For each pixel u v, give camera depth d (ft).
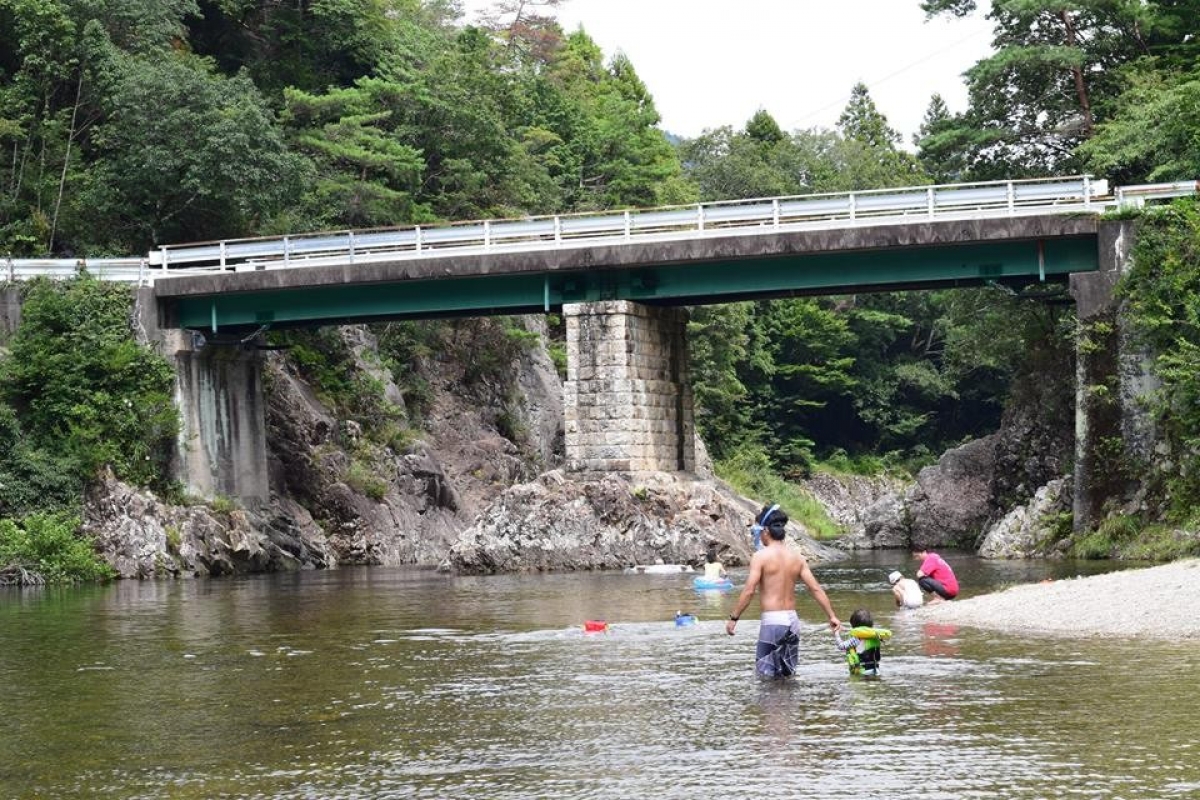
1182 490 141.59
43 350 177.17
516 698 60.90
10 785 46.65
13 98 215.10
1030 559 155.53
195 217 216.33
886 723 52.03
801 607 101.40
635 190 326.85
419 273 171.94
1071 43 201.26
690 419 183.73
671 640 81.76
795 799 41.52
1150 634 75.00
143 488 177.06
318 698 62.80
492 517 169.17
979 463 213.25
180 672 73.20
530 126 315.78
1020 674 62.54
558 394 278.26
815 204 161.79
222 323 184.34
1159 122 176.76
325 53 276.21
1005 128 204.03
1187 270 145.28
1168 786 41.86
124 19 230.07
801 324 358.23
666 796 42.32
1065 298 162.40
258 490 196.13
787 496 313.53
